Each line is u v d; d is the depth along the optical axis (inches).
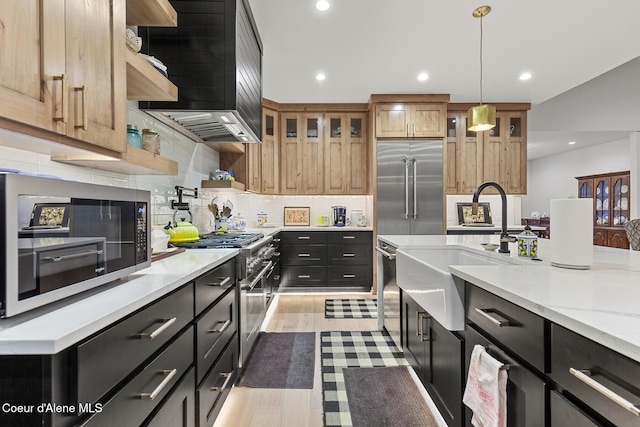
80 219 35.3
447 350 57.9
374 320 129.9
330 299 161.2
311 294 170.7
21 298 27.9
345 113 181.6
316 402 74.0
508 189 183.3
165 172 69.8
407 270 79.9
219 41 83.0
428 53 123.9
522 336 36.5
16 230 27.6
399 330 96.4
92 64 40.1
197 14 83.1
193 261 62.5
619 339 24.0
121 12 46.4
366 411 70.3
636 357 22.7
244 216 180.1
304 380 83.4
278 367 90.1
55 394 25.8
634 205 231.1
